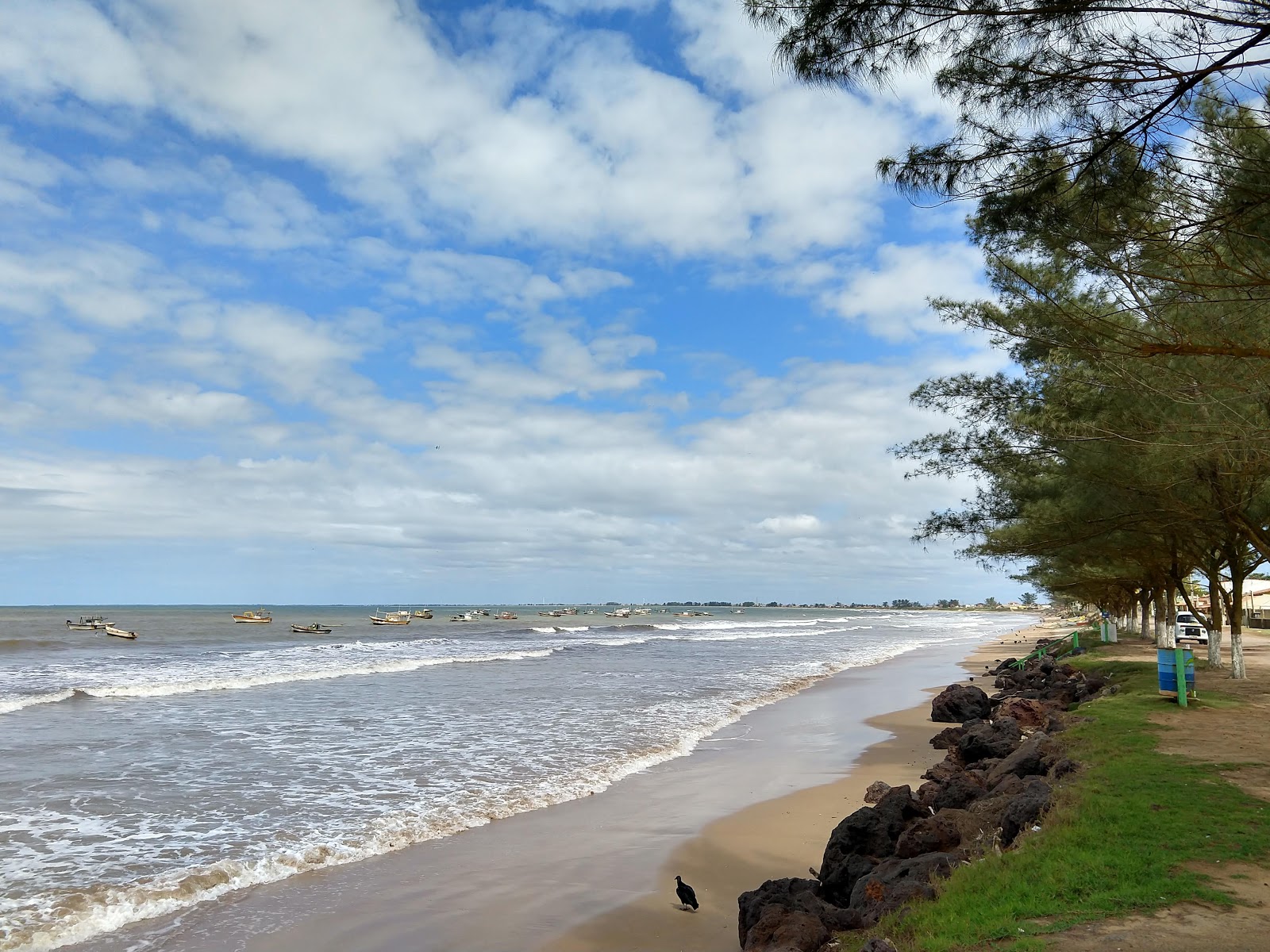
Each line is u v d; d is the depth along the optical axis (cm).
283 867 1112
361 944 873
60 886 1028
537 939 884
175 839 1234
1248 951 518
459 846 1220
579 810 1422
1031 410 1312
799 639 8112
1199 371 852
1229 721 1391
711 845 1222
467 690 3198
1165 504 1448
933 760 1814
